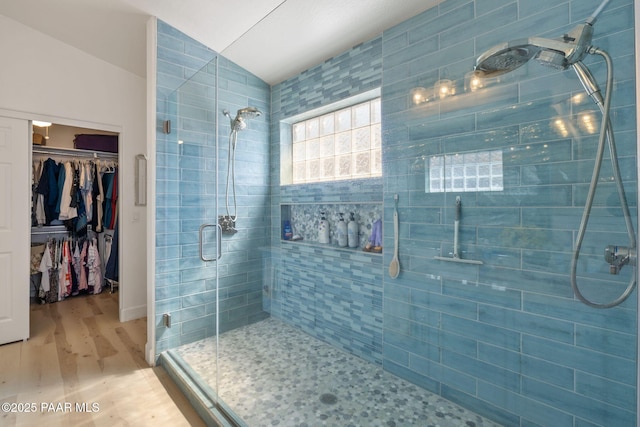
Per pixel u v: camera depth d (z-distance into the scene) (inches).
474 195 65.5
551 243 55.8
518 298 60.2
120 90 123.6
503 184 61.2
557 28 53.8
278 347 94.3
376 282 84.4
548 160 55.6
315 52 94.0
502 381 62.7
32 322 119.0
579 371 53.5
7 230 101.0
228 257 101.9
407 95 76.2
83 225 146.9
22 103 103.1
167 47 91.6
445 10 68.5
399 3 72.4
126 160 124.8
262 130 111.6
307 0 75.4
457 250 68.6
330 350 92.8
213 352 92.0
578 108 51.9
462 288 68.1
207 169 98.7
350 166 97.1
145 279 128.0
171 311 92.4
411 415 65.6
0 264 99.9
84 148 150.3
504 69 59.5
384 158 82.2
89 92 116.5
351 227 92.0
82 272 149.1
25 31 103.2
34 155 139.6
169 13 87.7
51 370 85.9
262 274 109.0
